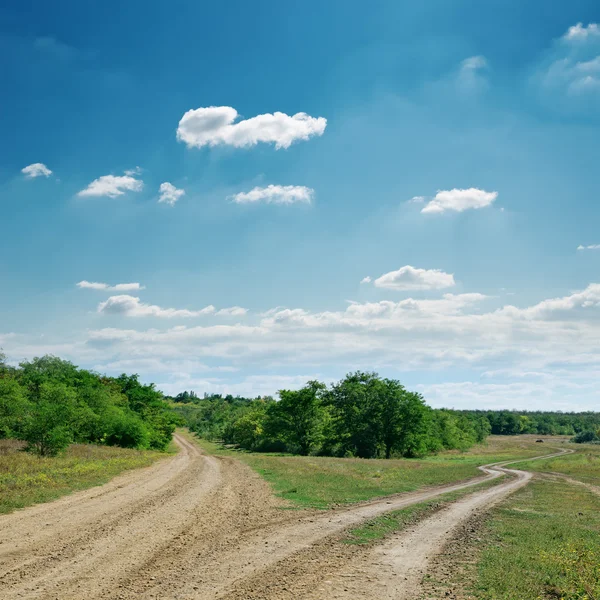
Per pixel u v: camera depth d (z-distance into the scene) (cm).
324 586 1034
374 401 8212
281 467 4194
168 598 931
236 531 1573
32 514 1752
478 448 13162
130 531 1511
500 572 1162
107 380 8825
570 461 7856
